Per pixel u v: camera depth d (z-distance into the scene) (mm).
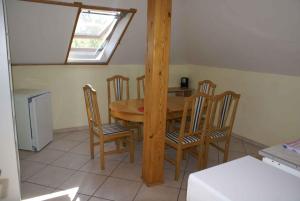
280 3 2211
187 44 4180
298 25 2287
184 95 4742
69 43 3414
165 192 2445
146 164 2525
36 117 3186
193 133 2658
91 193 2404
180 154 2617
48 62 3678
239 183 1278
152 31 2180
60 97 3934
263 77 3453
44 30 3086
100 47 4031
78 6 2865
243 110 3832
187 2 3191
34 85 3686
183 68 5020
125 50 3980
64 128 4070
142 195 2389
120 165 2977
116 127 3021
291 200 1166
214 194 1203
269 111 3428
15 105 3129
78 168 2877
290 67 2951
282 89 3219
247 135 3811
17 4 2660
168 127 3566
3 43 1775
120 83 3846
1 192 2004
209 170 1408
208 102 2602
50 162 3004
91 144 3068
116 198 2334
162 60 2248
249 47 3109
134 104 3145
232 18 2824
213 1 2830
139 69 4512
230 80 4023
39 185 2516
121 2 3041
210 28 3318
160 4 2121
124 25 3449
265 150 1604
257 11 2471
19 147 3297
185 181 2658
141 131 3754
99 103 4273
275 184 1281
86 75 4070
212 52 3887
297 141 1698
